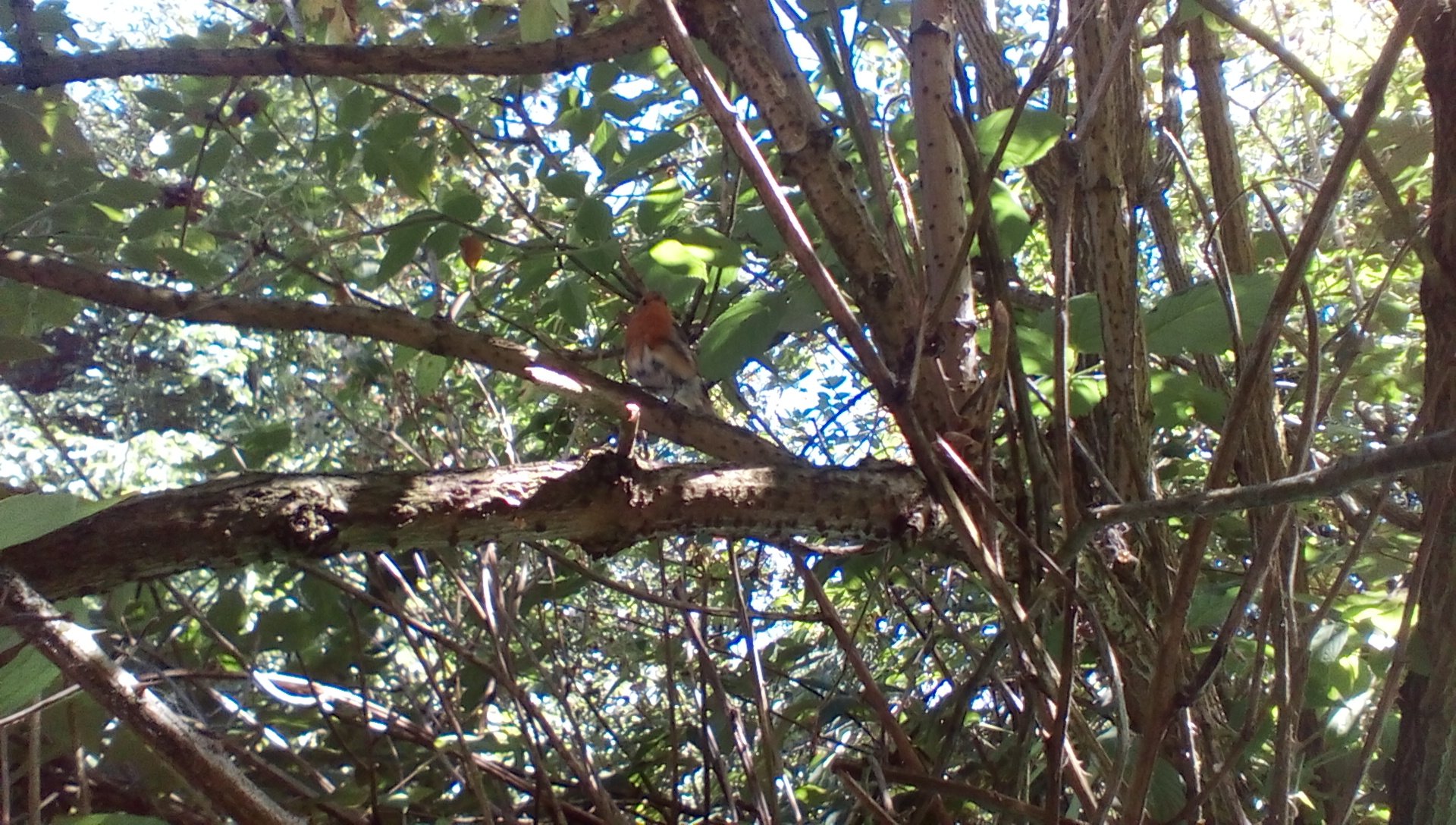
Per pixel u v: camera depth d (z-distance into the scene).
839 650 3.76
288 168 3.15
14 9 2.28
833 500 1.66
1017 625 1.24
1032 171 2.36
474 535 1.42
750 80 1.82
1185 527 2.99
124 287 2.38
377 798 2.40
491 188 3.92
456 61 2.37
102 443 3.78
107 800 2.29
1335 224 3.03
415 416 3.10
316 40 2.98
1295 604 1.91
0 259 2.33
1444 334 1.63
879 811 1.59
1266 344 1.10
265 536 1.28
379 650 3.20
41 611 0.89
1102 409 2.25
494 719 3.76
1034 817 1.50
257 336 3.94
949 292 1.30
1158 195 3.27
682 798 3.77
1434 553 1.70
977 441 1.61
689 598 3.42
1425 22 1.63
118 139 3.84
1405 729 1.74
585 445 3.22
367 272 3.50
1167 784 1.95
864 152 1.52
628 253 3.05
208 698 2.84
